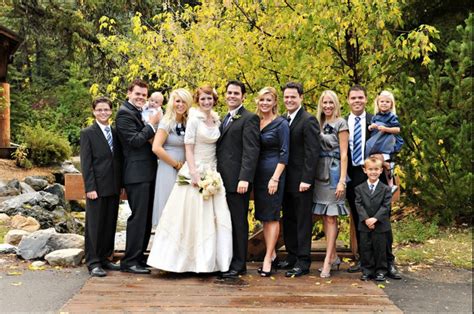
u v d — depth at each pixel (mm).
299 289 4750
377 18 6910
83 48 17422
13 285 4832
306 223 5168
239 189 4949
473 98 7129
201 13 7852
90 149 5180
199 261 4977
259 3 7324
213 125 5129
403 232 7219
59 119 22922
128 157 5234
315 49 7121
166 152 5152
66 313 4102
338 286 4852
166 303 4348
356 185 5273
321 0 6734
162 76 8078
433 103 7355
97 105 5215
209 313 4129
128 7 17203
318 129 5051
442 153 7203
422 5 9383
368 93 7098
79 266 5488
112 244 5457
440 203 7363
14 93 21141
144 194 5215
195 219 5055
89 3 16703
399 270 5477
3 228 7523
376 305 4332
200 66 7805
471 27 7066
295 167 5133
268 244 5195
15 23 21078
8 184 10672
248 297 4516
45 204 8844
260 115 5262
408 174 7500
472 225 7527
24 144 13742
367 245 5098
